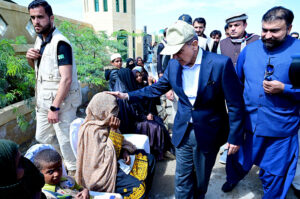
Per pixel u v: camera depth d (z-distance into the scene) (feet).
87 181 6.70
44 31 7.28
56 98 7.35
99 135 6.73
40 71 7.61
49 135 8.69
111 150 6.70
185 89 5.89
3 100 10.99
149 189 7.50
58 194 5.10
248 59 6.23
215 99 5.59
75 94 8.13
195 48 5.25
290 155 6.13
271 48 5.72
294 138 6.08
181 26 4.98
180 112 6.23
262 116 6.07
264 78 5.81
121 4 48.37
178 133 6.18
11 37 15.16
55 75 7.47
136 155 7.57
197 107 5.69
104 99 6.80
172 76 6.00
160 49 12.98
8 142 2.81
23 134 11.67
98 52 23.84
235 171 7.29
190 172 6.48
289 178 6.22
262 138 6.25
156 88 6.86
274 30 5.27
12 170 2.72
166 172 9.40
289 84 5.56
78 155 6.77
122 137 7.30
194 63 5.49
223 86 5.26
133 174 6.97
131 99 7.04
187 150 6.23
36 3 6.84
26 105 11.78
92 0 46.91
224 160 9.68
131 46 52.03
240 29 10.34
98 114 6.81
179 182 6.65
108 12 47.29
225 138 6.21
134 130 9.66
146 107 10.47
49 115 7.41
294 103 5.76
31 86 13.19
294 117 5.91
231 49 10.87
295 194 7.59
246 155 6.67
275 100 5.79
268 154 6.33
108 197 5.80
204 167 6.19
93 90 19.34
